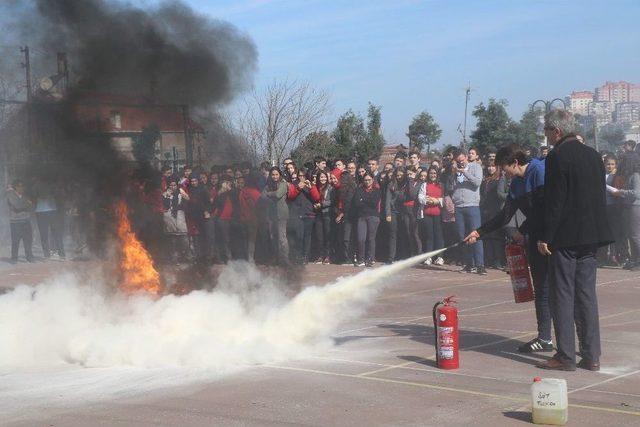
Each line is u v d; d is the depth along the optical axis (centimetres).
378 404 595
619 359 732
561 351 690
